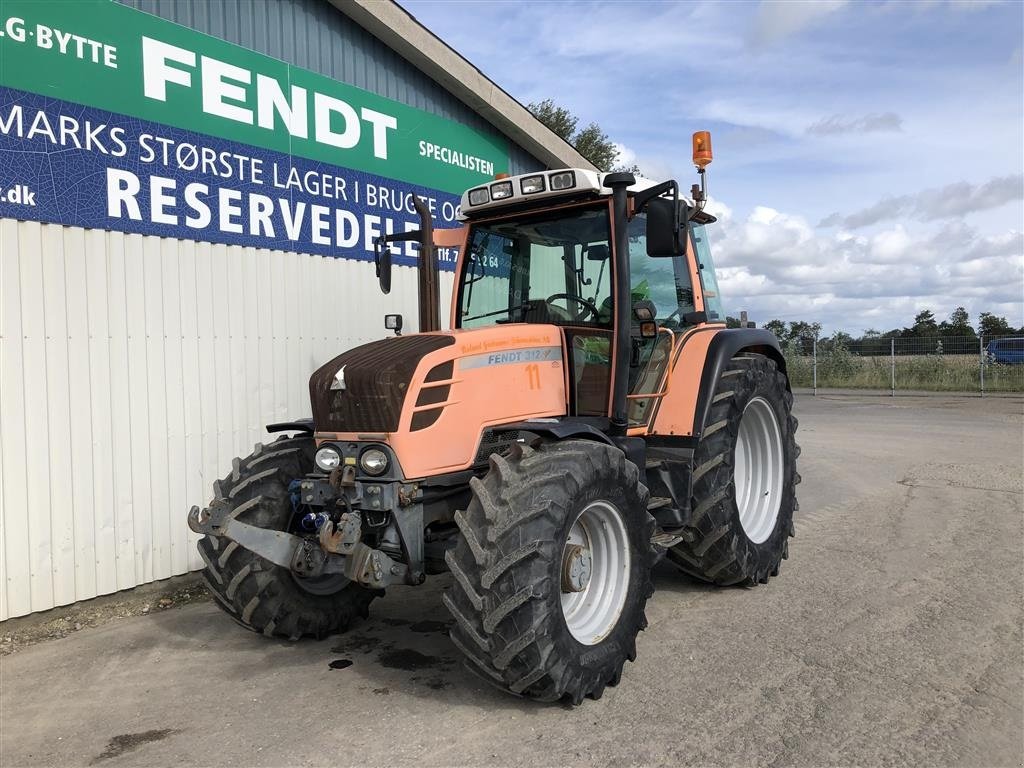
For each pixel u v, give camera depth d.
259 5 6.02
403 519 3.47
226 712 3.44
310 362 6.37
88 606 4.90
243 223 5.83
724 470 4.64
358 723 3.28
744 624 4.31
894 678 3.54
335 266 6.62
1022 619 4.22
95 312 4.91
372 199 7.00
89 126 4.88
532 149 9.20
